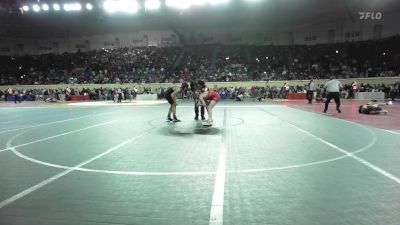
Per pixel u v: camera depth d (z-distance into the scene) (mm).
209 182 5355
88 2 29672
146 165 6523
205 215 4051
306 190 4910
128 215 4090
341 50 43562
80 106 27141
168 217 4012
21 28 48250
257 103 27703
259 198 4605
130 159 7059
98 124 13812
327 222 3799
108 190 5035
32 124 14375
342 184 5168
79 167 6434
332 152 7516
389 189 4914
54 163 6793
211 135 10141
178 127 12211
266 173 5828
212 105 12398
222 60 45969
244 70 43406
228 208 4262
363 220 3842
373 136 9750
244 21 46938
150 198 4668
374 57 40531
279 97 34562
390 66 37469
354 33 44656
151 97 37219
